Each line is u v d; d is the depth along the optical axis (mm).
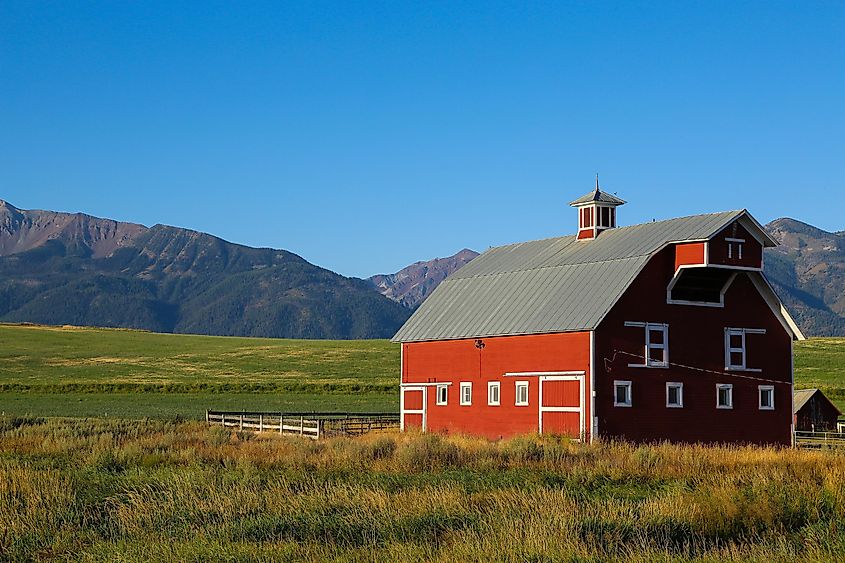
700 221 59469
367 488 29438
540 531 22281
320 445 45750
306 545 22172
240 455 40688
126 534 23578
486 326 63219
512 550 20969
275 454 41719
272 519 24609
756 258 58969
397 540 22594
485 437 59344
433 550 21594
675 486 31281
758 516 25484
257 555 21156
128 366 145375
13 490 28297
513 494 27734
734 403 59906
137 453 41156
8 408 91438
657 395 57156
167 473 33938
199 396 110938
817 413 74500
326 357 155250
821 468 36062
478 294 68188
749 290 61406
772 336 62031
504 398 60906
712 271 58875
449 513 25453
